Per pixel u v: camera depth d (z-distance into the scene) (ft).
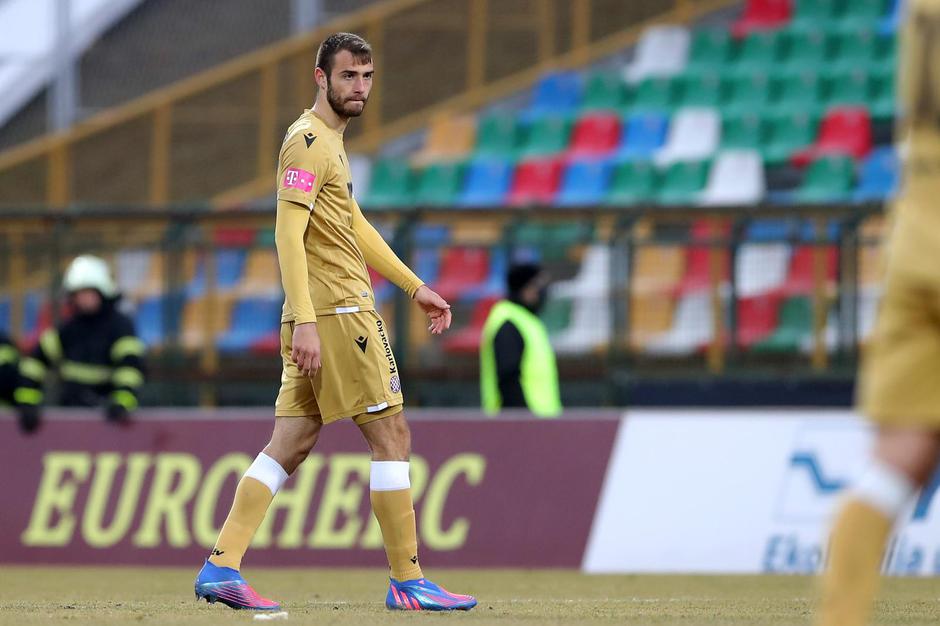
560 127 220.84
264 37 221.05
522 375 122.01
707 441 117.50
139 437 123.85
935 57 42.32
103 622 64.08
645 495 117.29
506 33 229.66
